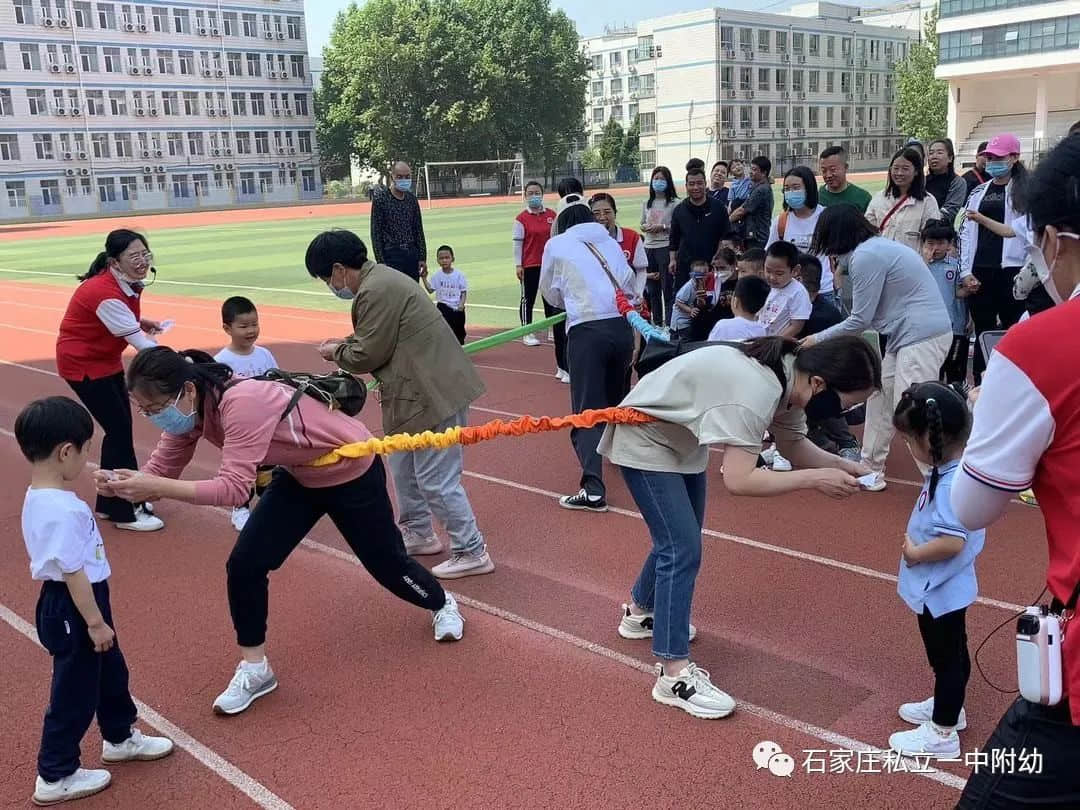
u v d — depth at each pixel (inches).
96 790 130.8
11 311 673.0
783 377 130.6
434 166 2549.2
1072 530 74.7
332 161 2842.0
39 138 2219.5
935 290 224.4
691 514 142.8
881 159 3353.8
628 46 3326.8
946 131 2605.8
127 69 2342.5
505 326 515.5
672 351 143.3
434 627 172.1
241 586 147.2
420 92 2517.2
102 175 2331.4
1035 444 74.2
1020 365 74.2
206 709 151.7
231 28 2529.5
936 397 124.8
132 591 199.2
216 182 2551.7
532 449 294.5
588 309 226.7
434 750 137.6
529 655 165.2
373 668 162.6
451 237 1133.1
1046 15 1866.4
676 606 143.3
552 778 130.0
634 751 135.6
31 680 163.5
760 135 2891.2
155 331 239.0
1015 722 79.1
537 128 2662.4
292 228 1467.8
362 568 207.5
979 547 129.4
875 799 123.3
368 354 181.8
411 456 205.2
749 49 2815.0
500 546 216.2
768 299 250.1
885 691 148.7
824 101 3083.2
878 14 3730.3
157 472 146.0
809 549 206.1
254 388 138.1
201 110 2492.6
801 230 305.6
